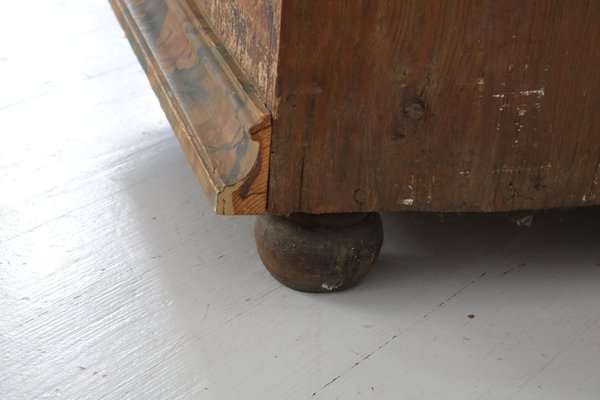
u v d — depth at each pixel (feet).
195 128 3.55
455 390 3.27
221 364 3.37
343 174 3.42
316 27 3.10
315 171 3.38
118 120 5.30
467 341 3.54
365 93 3.27
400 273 3.96
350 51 3.18
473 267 4.03
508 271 4.01
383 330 3.59
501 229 4.33
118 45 6.33
